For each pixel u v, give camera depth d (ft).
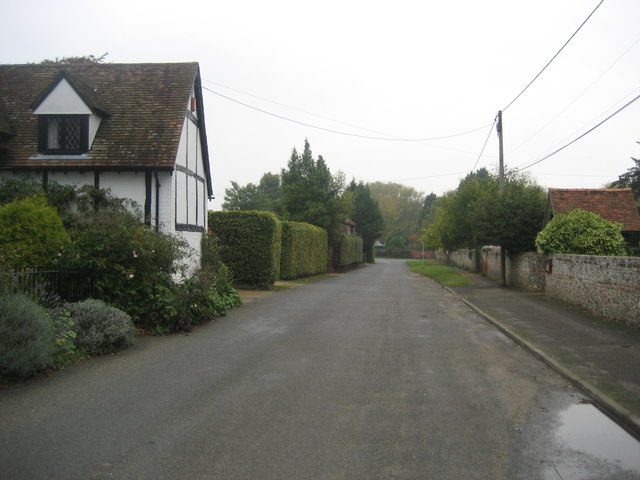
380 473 13.74
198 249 61.57
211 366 25.84
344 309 51.57
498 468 14.17
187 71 60.95
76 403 19.33
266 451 15.08
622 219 75.25
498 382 23.43
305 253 107.55
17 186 49.70
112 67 62.28
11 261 31.91
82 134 52.01
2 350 21.40
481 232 77.71
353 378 23.86
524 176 105.29
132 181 51.49
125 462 14.12
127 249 35.27
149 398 20.11
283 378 23.63
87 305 29.48
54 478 13.05
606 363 26.05
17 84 60.13
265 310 49.96
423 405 19.83
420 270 148.77
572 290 51.31
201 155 64.54
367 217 238.89
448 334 36.88
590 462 14.66
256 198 212.64
